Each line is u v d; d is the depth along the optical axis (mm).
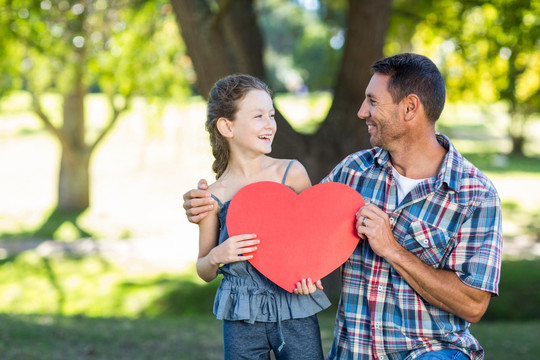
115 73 13586
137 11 11656
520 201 20281
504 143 31844
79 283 12109
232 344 2230
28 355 5090
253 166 2326
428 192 2242
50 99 34406
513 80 9055
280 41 42500
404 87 2244
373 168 2422
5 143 29344
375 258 2285
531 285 10477
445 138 2371
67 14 10188
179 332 6594
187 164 25625
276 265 2201
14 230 17016
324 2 10109
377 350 2260
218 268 2285
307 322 2230
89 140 28609
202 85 6605
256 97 2242
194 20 6402
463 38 8953
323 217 2248
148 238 16359
